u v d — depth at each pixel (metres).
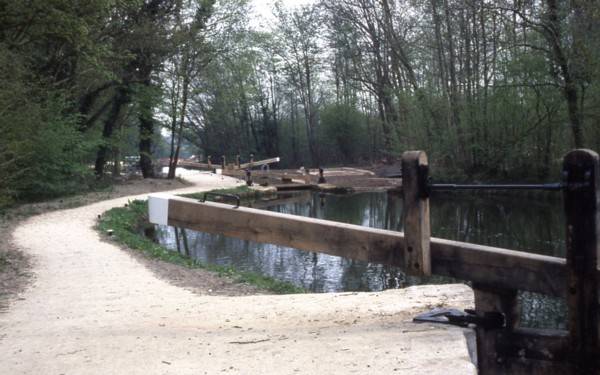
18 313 6.98
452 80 33.06
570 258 3.37
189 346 4.79
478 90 30.97
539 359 3.76
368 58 46.91
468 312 4.16
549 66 24.47
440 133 33.59
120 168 44.28
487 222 19.55
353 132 58.47
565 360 3.61
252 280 9.80
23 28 18.39
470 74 31.75
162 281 9.42
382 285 11.06
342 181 36.88
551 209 21.48
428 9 34.28
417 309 5.74
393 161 47.38
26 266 10.58
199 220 5.52
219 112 58.28
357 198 29.89
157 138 37.91
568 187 3.33
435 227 18.91
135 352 4.69
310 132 59.78
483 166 31.34
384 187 34.00
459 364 3.57
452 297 6.31
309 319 5.74
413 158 4.06
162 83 33.38
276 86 61.41
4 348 5.07
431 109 33.62
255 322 5.80
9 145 13.12
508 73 27.09
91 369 4.28
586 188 3.27
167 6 29.67
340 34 45.53
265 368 4.01
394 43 38.84
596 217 3.27
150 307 7.16
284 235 4.93
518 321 4.01
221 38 34.38
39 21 18.00
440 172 32.56
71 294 8.26
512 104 28.84
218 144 64.25
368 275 12.05
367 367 3.73
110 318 6.44
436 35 33.94
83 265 10.75
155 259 11.70
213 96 54.31
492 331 3.98
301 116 65.75
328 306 6.41
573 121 23.86
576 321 3.43
